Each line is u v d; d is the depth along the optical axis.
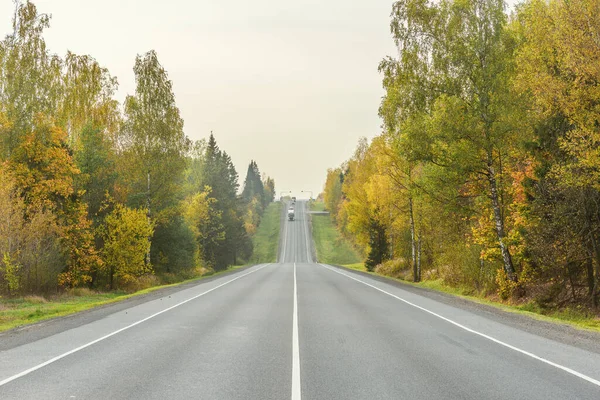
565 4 15.36
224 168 83.06
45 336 10.59
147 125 36.97
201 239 59.38
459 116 20.94
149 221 33.38
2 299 22.22
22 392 6.03
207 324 12.07
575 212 16.55
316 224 138.38
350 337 10.14
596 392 6.07
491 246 22.38
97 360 7.95
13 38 31.12
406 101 24.20
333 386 6.31
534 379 6.71
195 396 5.85
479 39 21.55
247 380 6.62
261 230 134.38
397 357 8.17
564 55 15.66
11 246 24.30
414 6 24.14
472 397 5.82
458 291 25.66
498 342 9.73
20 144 28.02
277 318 13.10
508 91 20.48
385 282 29.59
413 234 33.09
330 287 24.39
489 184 23.50
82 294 27.58
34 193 27.67
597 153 14.34
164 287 28.08
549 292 19.17
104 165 33.84
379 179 40.28
